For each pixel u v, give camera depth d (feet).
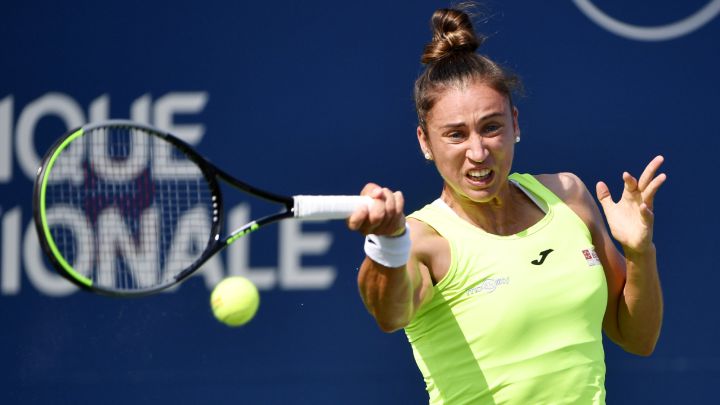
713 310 67.92
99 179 62.49
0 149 71.92
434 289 36.81
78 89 71.56
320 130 70.13
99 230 67.51
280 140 70.18
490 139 36.63
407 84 69.87
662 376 67.92
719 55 68.80
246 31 70.85
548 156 68.59
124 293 33.63
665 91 68.80
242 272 70.08
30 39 72.08
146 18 71.46
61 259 32.73
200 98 70.69
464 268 36.60
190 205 68.69
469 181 36.81
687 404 67.77
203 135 70.33
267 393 69.72
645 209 37.24
